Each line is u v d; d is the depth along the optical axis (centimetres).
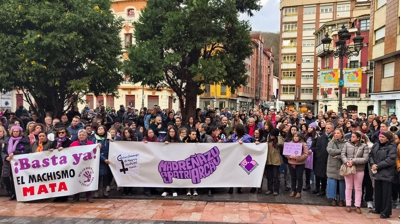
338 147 705
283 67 5800
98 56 1335
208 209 680
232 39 1243
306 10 5619
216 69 1133
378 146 662
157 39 1215
